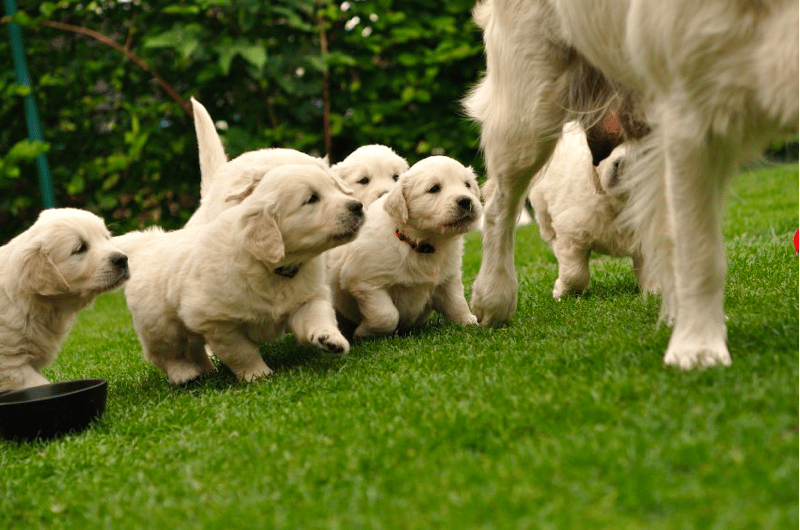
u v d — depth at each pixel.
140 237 4.75
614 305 4.60
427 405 2.89
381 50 10.10
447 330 4.62
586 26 3.24
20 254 4.19
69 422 3.52
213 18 9.66
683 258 2.87
